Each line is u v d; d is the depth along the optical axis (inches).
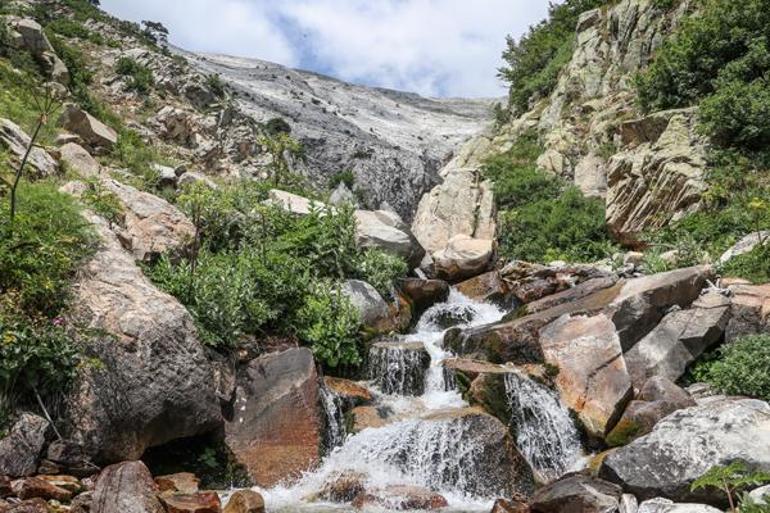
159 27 1911.9
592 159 934.4
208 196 511.2
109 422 294.8
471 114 3334.2
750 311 417.4
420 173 1955.0
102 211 422.0
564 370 409.1
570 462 373.1
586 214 832.3
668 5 1005.2
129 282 340.8
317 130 1930.4
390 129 2522.1
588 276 569.3
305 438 356.8
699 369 406.0
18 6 1366.9
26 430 273.4
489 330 461.1
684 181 676.1
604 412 376.2
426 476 344.2
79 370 296.8
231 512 281.3
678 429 309.4
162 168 727.1
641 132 792.9
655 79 830.5
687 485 284.0
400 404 410.0
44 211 344.2
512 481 339.3
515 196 962.7
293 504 310.7
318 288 468.8
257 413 359.6
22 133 508.1
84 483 275.7
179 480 310.0
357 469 348.2
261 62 3211.1
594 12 1195.9
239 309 402.9
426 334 521.3
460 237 716.7
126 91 1181.7
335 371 439.5
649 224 713.6
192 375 330.6
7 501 246.4
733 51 761.6
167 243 446.3
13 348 280.4
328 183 1678.2
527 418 390.6
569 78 1144.8
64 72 952.3
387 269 555.2
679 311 432.5
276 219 553.0
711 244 569.6
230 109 1327.5
